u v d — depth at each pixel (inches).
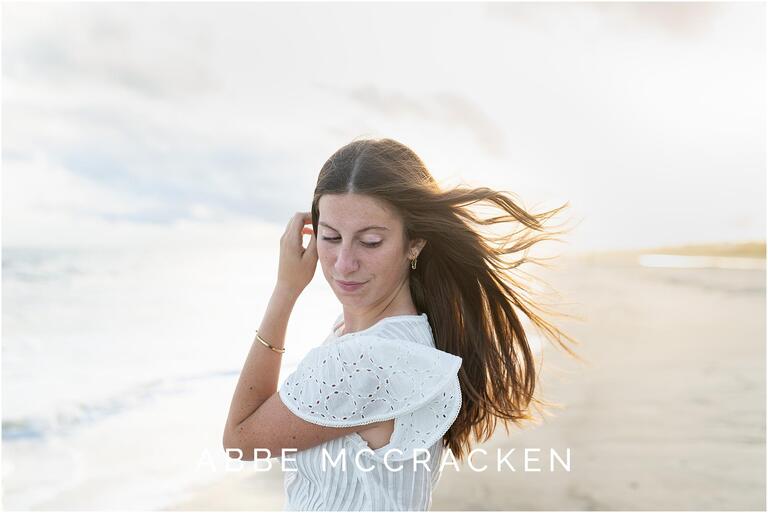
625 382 331.6
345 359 63.3
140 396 344.8
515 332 76.9
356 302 65.7
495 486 197.6
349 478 64.5
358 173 64.0
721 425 260.1
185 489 209.8
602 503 185.2
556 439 241.9
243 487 211.6
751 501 186.4
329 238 65.5
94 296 736.3
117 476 223.3
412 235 68.1
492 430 80.7
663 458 221.0
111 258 1063.6
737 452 228.2
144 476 223.3
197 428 285.1
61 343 503.5
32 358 447.8
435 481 74.4
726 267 2018.9
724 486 197.6
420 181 66.5
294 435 64.5
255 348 69.2
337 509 64.7
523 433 249.3
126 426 287.6
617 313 636.1
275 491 208.8
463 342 73.9
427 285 73.3
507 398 76.8
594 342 455.8
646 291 921.5
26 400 332.2
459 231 68.2
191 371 409.7
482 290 75.1
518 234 76.4
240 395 67.9
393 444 63.6
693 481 200.1
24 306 665.6
